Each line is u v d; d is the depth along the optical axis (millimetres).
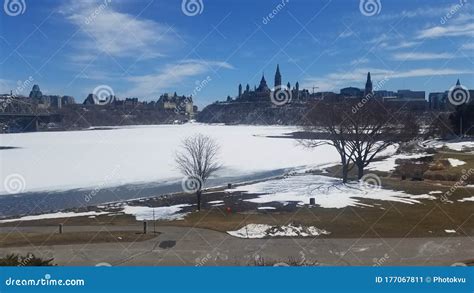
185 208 32469
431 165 48125
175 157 68375
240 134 127062
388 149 73938
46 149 84312
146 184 46938
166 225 26391
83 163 65188
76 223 27812
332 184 41812
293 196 35875
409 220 26297
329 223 25828
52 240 22828
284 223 25969
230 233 23969
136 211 31969
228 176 53406
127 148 85438
